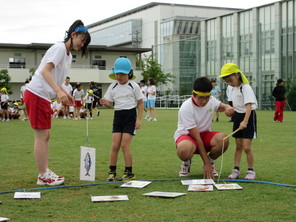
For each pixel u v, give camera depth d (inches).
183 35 2357.3
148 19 2824.8
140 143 349.4
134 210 143.8
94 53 1753.2
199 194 166.9
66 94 193.3
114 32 3120.1
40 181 190.1
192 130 200.7
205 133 209.9
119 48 1750.7
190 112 201.2
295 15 1192.8
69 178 204.8
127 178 200.5
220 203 152.2
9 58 1625.2
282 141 360.2
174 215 137.2
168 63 1691.7
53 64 188.5
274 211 141.5
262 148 314.5
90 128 511.2
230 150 305.0
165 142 356.8
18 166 238.8
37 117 187.8
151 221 130.9
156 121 656.4
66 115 765.3
